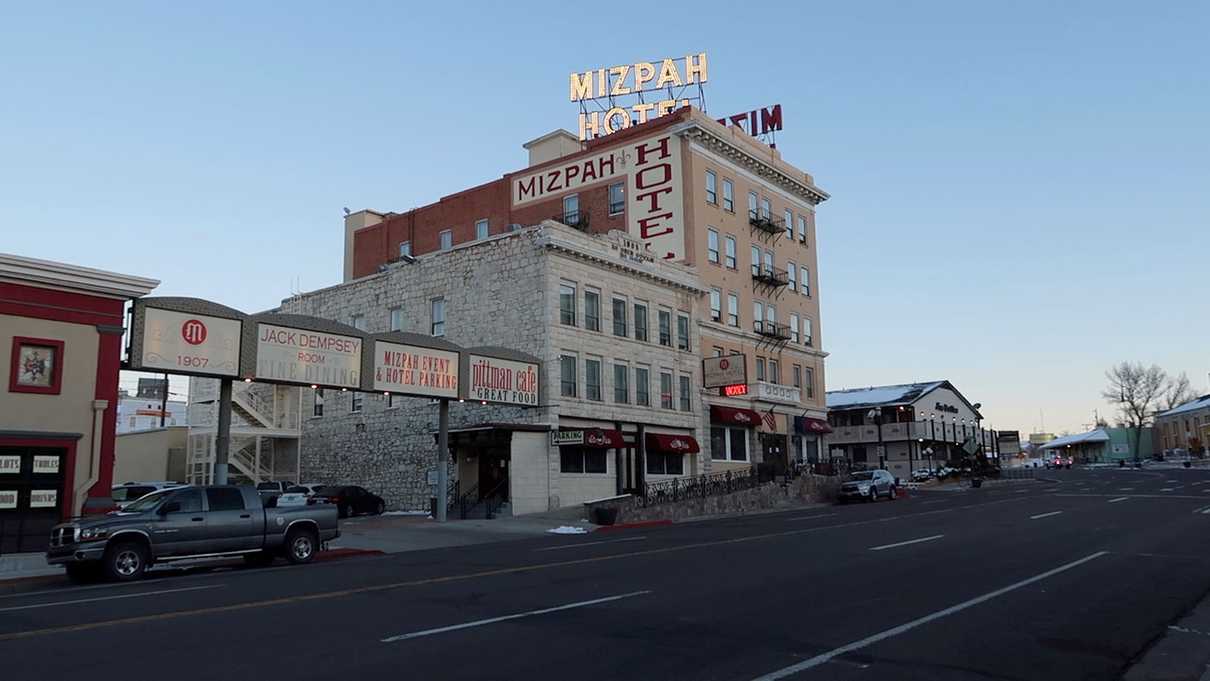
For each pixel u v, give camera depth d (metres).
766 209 56.31
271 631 10.41
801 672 8.29
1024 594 12.91
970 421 102.69
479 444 38.00
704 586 13.93
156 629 10.63
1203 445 120.31
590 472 40.53
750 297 53.34
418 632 10.26
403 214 62.50
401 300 44.47
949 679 8.10
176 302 25.09
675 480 41.25
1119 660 8.99
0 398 22.52
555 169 54.50
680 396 46.22
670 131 49.69
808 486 48.28
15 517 22.53
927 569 15.77
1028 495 45.03
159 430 46.50
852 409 89.94
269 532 20.12
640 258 44.50
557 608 11.93
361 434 44.50
